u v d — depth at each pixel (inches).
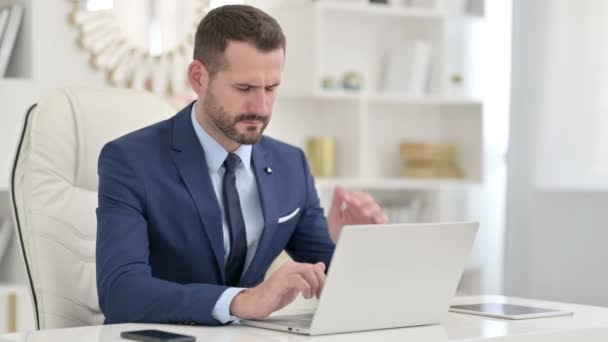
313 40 163.9
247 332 61.7
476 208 199.6
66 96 89.7
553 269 173.9
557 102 173.2
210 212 76.6
